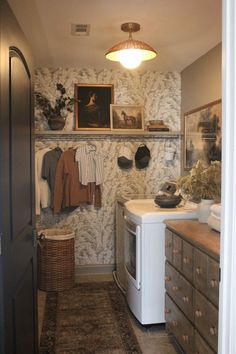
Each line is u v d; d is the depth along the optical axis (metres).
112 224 4.14
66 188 3.83
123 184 4.13
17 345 1.50
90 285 3.75
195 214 2.73
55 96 3.98
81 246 4.11
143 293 2.69
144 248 2.67
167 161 4.18
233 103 1.05
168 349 2.45
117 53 2.62
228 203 1.08
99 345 2.50
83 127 4.00
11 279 1.39
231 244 1.07
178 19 2.58
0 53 1.25
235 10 1.02
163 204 2.92
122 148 4.05
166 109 4.16
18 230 1.53
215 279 1.74
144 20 2.60
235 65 1.03
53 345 2.50
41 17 2.51
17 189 1.52
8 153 1.37
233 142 1.05
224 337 1.12
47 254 3.54
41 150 3.81
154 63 3.77
